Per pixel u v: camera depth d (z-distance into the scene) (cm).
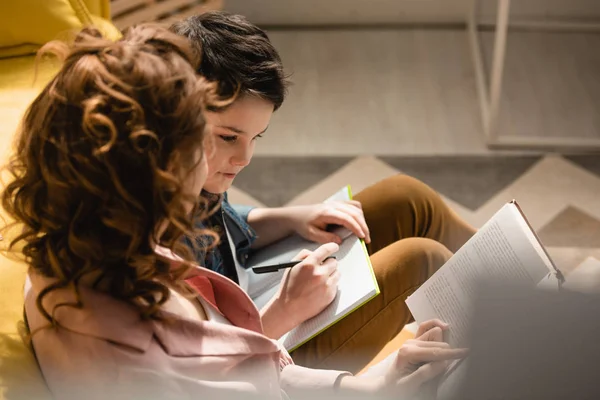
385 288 130
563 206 230
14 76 158
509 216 111
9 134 139
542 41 295
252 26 118
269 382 95
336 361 129
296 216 142
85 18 169
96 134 72
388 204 144
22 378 86
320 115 264
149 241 77
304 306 123
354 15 303
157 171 73
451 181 239
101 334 80
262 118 117
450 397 104
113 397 79
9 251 90
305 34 300
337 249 131
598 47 292
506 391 74
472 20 296
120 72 74
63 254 78
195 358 87
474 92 274
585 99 270
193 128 75
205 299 104
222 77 112
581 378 72
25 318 94
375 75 281
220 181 122
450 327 113
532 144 250
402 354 111
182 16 216
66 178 75
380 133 258
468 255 114
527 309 73
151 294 82
